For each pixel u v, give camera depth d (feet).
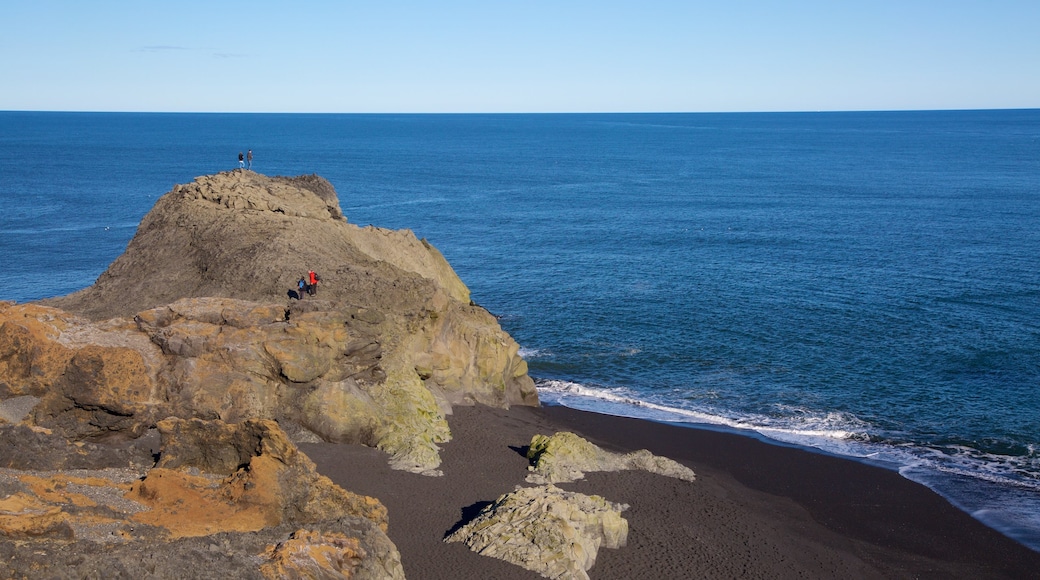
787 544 113.60
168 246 189.88
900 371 196.03
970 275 297.74
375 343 135.74
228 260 171.12
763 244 372.79
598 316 247.29
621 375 197.57
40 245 369.50
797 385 188.65
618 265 326.44
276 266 163.94
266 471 84.12
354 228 207.31
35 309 122.83
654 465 135.54
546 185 651.25
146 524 73.82
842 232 403.95
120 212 475.31
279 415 124.36
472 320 173.78
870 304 256.11
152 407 114.11
